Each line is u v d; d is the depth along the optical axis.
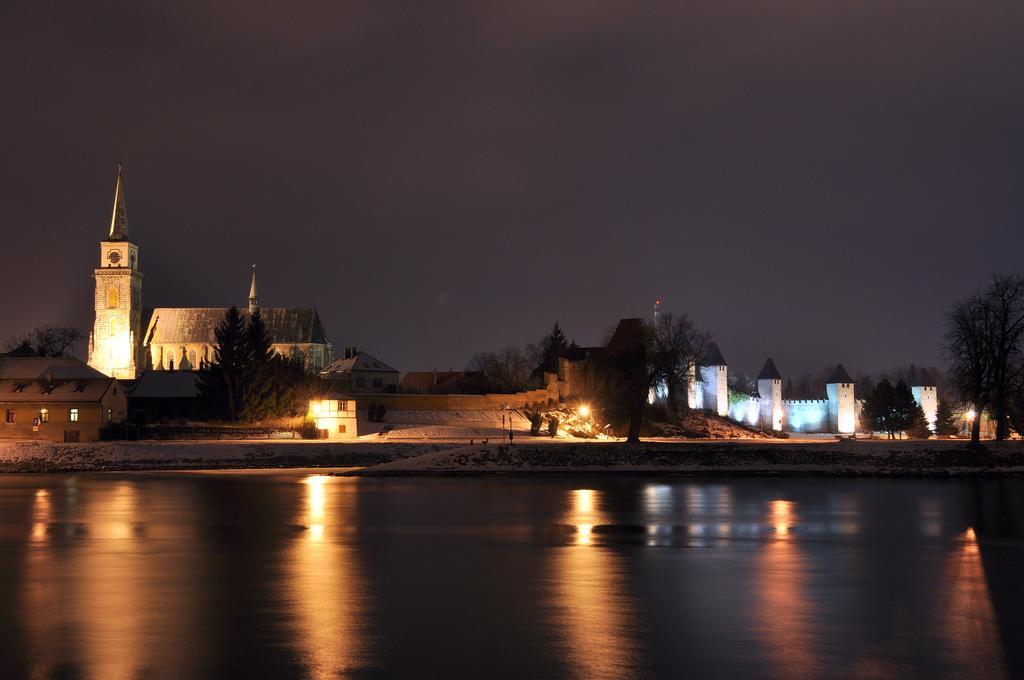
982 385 125.56
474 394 199.12
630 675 31.16
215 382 160.12
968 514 74.19
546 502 82.44
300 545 57.94
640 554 55.03
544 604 41.44
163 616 39.03
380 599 42.44
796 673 31.47
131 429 146.12
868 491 92.56
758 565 51.50
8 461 120.31
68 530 64.56
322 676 30.95
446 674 31.19
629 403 183.62
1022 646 34.88
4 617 38.78
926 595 43.59
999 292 125.56
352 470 114.25
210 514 73.25
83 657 33.00
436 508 77.50
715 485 99.38
